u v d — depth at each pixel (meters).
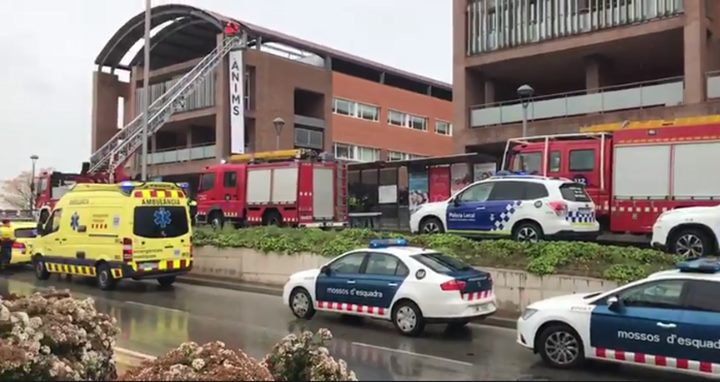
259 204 24.31
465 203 15.97
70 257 17.48
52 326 6.32
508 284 13.40
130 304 14.47
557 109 26.95
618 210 15.70
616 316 8.49
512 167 17.75
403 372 8.02
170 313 13.25
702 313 8.01
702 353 7.90
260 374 5.35
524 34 28.25
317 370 5.77
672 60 28.44
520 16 28.44
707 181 14.52
